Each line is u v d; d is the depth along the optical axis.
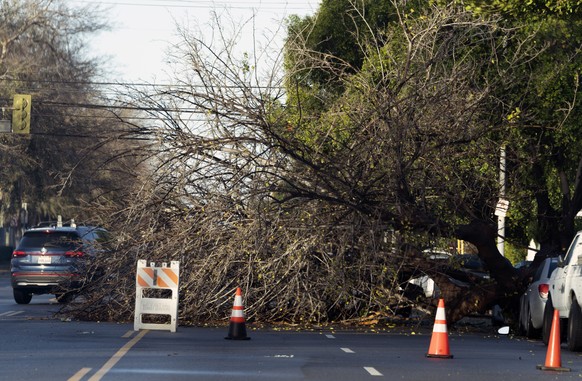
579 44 35.56
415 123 28.78
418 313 36.59
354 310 32.31
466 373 18.83
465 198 31.66
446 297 32.62
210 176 30.50
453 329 33.00
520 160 35.19
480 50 35.62
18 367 18.69
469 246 39.19
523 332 31.27
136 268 30.97
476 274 36.81
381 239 30.52
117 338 25.67
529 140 36.06
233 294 31.23
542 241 40.78
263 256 30.61
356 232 30.09
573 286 24.28
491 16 32.38
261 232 29.61
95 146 33.31
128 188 32.94
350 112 30.09
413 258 31.20
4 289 56.91
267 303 31.58
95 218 32.91
